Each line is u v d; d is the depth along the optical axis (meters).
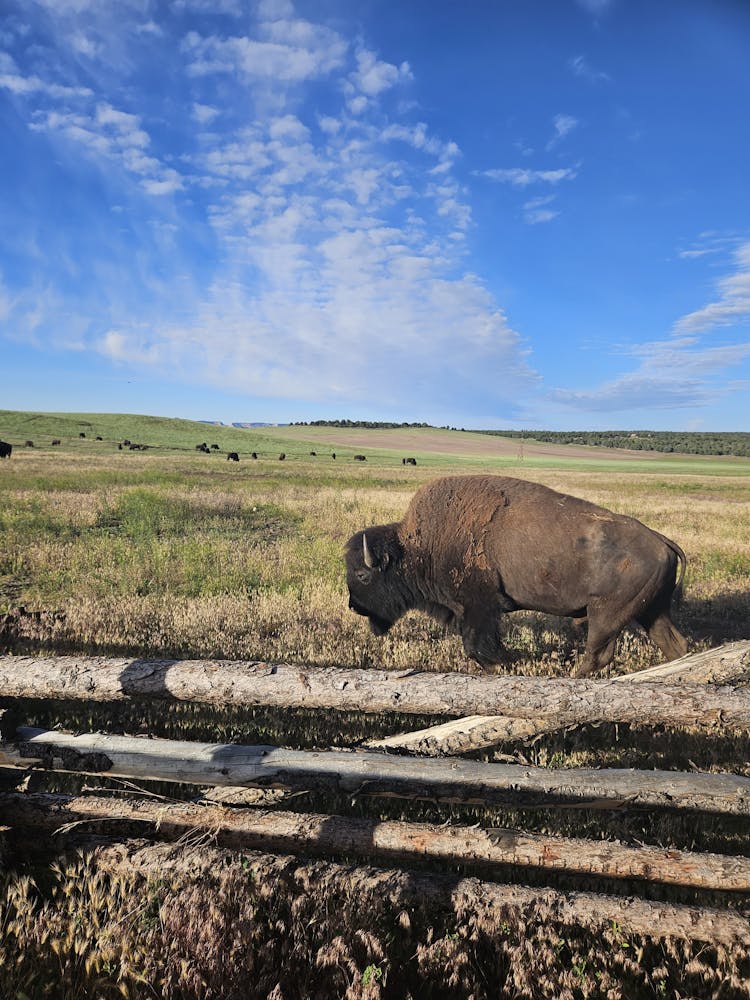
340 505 16.17
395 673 2.68
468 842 2.32
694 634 6.64
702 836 2.98
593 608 4.91
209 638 5.61
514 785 2.50
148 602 6.58
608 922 2.12
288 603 6.71
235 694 2.66
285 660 5.19
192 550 9.13
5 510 12.62
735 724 2.46
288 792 2.61
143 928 2.06
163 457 46.53
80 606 6.34
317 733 3.97
